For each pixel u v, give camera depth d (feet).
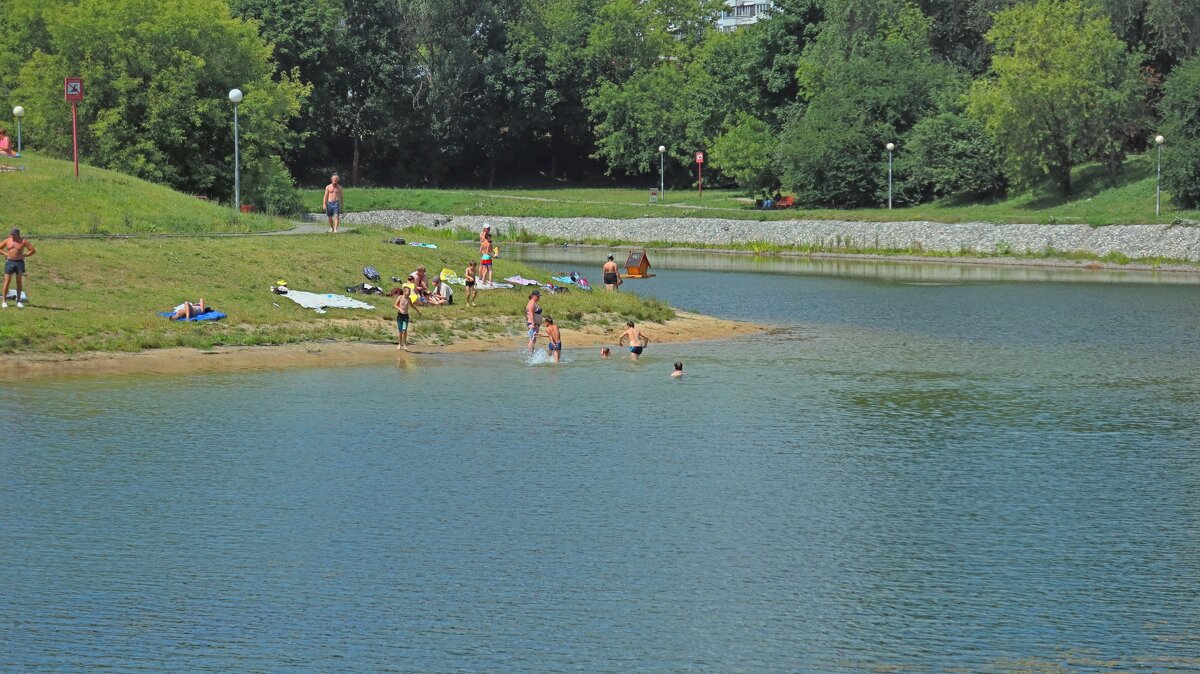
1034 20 281.13
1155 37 297.74
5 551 64.49
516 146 445.78
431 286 154.51
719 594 59.82
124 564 62.95
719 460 84.58
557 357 125.29
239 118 238.27
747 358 128.88
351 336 130.62
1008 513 72.79
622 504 74.02
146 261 139.74
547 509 72.90
